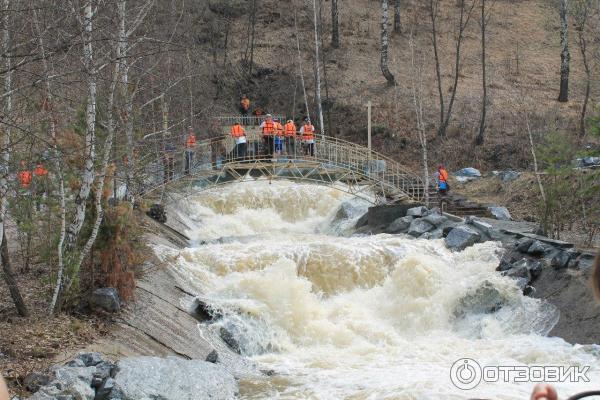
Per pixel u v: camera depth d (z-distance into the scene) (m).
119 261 15.94
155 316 16.22
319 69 43.03
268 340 17.23
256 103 43.72
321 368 15.31
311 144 32.56
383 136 39.84
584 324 16.47
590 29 46.00
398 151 38.91
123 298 15.80
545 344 16.17
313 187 30.45
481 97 41.88
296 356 16.52
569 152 25.31
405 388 12.88
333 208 29.58
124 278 15.84
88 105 14.45
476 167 36.59
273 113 43.28
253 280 18.88
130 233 17.06
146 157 21.88
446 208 27.36
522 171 33.88
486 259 20.72
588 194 23.38
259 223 28.67
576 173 26.53
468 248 21.31
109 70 17.50
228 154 32.03
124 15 15.94
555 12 50.53
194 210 28.28
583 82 43.19
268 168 30.98
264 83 44.78
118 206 16.34
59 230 15.97
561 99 40.97
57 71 14.05
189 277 19.52
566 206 24.69
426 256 20.70
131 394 11.53
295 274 19.92
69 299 14.86
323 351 16.92
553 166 24.22
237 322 17.30
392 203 28.23
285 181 31.12
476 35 49.75
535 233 22.22
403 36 49.38
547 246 19.73
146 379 12.05
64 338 13.27
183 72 28.39
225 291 18.77
